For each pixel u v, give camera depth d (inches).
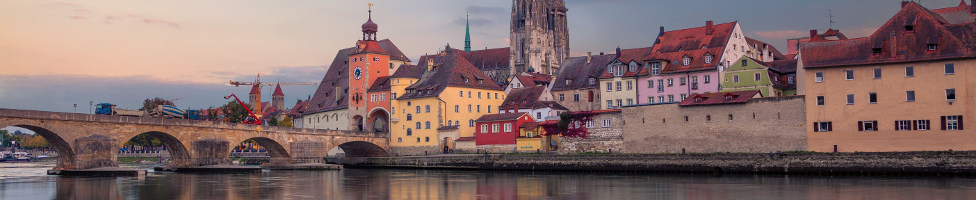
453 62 6884.8
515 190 3528.5
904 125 4101.9
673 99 5644.7
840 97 4293.8
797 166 4210.1
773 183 3673.7
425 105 6604.3
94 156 4598.9
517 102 6574.8
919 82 4074.8
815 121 4362.7
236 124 5447.8
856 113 4237.2
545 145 5620.1
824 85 4350.4
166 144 5260.8
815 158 4165.8
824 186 3459.6
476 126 6190.9
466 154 5777.6
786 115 4473.4
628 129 5123.0
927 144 4030.5
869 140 4190.5
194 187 3678.6
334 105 7687.0
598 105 6309.1
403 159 6087.6
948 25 4188.0
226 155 5369.1
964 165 3774.6
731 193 3240.7
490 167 5433.1
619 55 6638.8
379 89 7003.0
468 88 6697.8
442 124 6505.9
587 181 4028.1
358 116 7224.4
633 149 5083.7
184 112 6274.6
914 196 2999.5
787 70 5442.9
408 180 4271.7
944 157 3828.7
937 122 4010.8
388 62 7332.7
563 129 5511.8
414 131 6668.3
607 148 5246.1
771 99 4537.4
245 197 3186.5
